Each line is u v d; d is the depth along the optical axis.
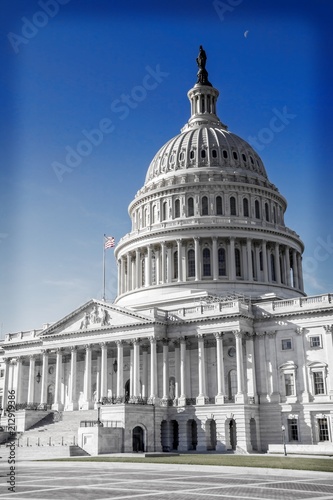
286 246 125.19
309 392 87.75
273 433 88.69
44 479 41.84
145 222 132.25
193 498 29.91
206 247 120.38
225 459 61.31
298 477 43.00
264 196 128.50
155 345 95.56
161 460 60.22
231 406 88.00
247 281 116.75
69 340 105.81
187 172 128.88
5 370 117.69
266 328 93.44
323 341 88.31
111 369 108.00
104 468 54.06
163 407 92.19
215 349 97.19
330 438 84.38
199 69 150.12
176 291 116.69
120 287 131.62
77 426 91.19
